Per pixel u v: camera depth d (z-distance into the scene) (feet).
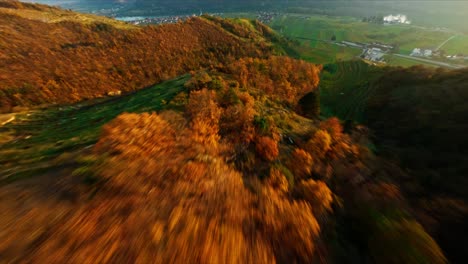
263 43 588.09
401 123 167.63
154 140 77.10
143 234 37.35
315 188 63.52
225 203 50.88
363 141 140.97
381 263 45.70
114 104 252.01
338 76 407.85
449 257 55.47
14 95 317.22
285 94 255.70
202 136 88.79
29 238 35.68
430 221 67.82
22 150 145.69
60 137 161.27
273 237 44.04
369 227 54.95
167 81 268.21
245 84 220.64
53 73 386.93
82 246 34.30
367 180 86.12
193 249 36.22
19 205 45.09
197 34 563.48
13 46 458.50
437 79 210.18
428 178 95.35
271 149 86.69
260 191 59.77
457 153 108.47
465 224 64.23
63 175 56.90
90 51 477.77
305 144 106.52
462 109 142.72
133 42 507.30
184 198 49.42
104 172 55.11
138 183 52.11
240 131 98.48
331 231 52.39
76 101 346.54
